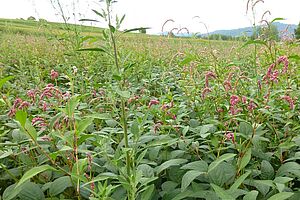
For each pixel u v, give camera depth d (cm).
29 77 574
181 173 245
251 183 219
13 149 289
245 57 582
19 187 217
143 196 187
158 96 486
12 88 497
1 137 306
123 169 215
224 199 162
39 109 338
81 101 410
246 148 240
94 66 616
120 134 313
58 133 205
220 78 349
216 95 337
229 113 296
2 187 279
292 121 301
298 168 224
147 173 226
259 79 328
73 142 199
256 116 265
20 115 190
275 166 272
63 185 229
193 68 389
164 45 867
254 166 251
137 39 970
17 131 275
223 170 217
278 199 157
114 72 225
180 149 285
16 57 855
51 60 802
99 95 403
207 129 261
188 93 374
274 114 304
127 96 190
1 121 354
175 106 328
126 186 186
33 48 957
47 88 273
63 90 502
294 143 257
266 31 354
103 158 258
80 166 197
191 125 311
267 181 198
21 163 280
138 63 572
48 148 287
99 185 179
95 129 349
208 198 203
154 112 301
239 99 273
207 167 217
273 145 288
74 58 575
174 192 224
